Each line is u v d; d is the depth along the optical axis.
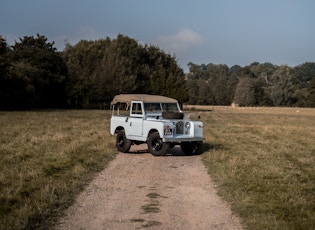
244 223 7.57
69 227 7.29
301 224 7.37
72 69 79.88
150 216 7.98
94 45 93.25
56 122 34.41
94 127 29.56
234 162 13.91
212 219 7.82
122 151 17.61
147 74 88.25
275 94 119.50
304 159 15.47
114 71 78.06
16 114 47.66
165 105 17.98
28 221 7.47
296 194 9.67
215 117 56.62
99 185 10.76
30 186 10.07
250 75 143.88
